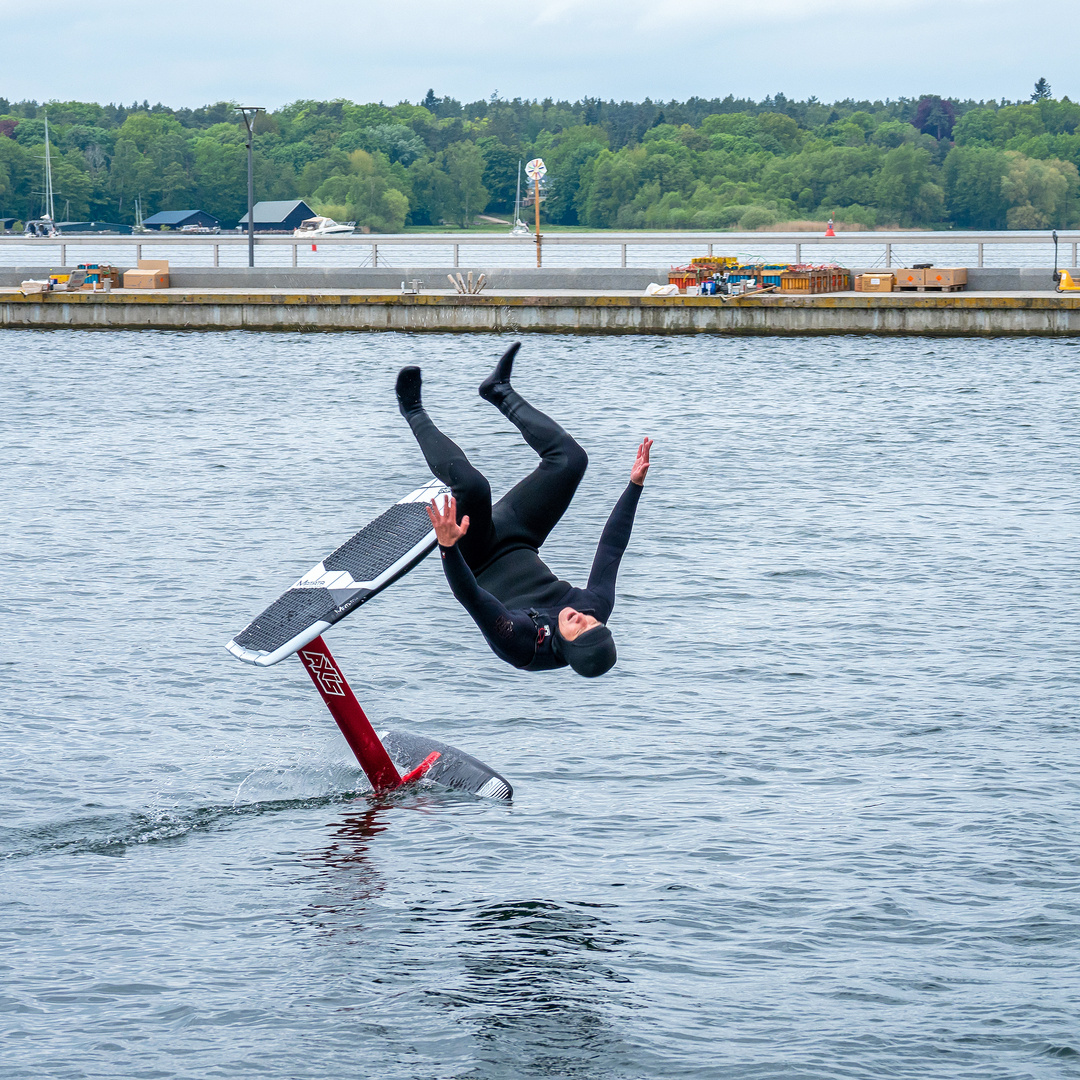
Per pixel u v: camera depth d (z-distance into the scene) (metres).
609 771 13.27
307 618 9.49
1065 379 43.66
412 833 11.90
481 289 63.09
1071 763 13.35
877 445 32.88
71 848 11.60
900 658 16.75
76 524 24.06
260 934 10.09
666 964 9.62
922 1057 8.46
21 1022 8.85
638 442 33.56
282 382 44.91
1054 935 9.93
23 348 54.47
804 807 12.34
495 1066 8.41
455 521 8.42
